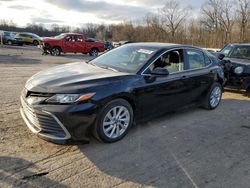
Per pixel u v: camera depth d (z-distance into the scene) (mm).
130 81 4418
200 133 4926
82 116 3820
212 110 6461
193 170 3625
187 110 6305
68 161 3652
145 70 4699
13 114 5250
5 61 14766
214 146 4406
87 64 5254
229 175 3551
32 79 4363
